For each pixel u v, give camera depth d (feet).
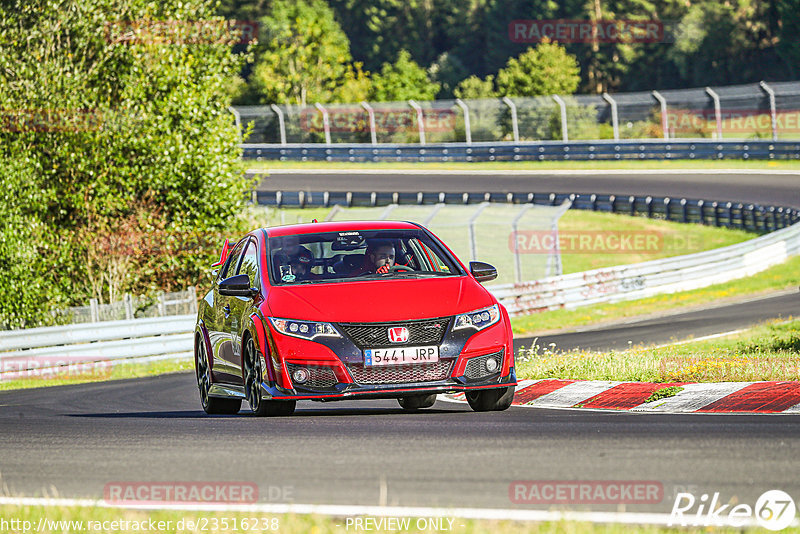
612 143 640.58
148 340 250.98
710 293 339.57
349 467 73.31
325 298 104.53
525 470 69.97
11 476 75.82
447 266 113.09
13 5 305.12
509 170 648.38
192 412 136.98
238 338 112.06
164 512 60.08
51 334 234.38
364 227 117.70
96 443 91.50
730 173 583.99
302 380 100.94
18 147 297.33
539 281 316.81
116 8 320.91
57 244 305.94
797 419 92.48
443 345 101.76
